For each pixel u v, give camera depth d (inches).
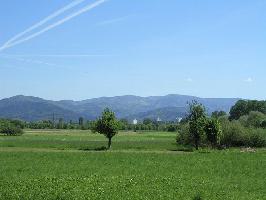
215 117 3661.4
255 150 3314.5
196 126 3543.3
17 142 4143.7
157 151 3228.3
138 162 2320.4
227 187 1448.1
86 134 6963.6
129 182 1534.2
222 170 1984.5
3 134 6722.4
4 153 2849.4
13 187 1418.6
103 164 2228.1
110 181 1563.7
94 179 1617.9
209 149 3555.6
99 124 3599.9
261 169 2034.9
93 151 3154.5
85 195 1266.0
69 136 6053.2
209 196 1259.2
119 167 2091.5
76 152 2979.8
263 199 1220.5
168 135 6530.5
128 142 4232.3
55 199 1237.1
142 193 1305.4
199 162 2320.4
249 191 1381.6
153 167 2096.5
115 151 3166.8
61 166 2133.4
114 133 3607.3
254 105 7204.7
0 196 1266.0
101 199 1211.9
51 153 2854.3
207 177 1733.5
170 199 1213.7
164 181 1572.3
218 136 3590.1
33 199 1235.2
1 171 1945.1
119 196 1252.5
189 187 1429.6
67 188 1384.1
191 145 3890.3
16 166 2135.8
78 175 1782.7
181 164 2226.9
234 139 4042.8
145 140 4709.6
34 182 1534.2
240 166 2142.0
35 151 3110.2
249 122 4921.3
